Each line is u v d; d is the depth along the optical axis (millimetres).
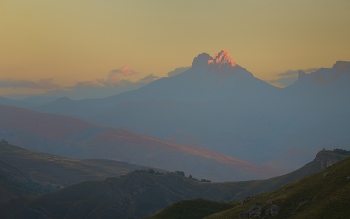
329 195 175500
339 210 163125
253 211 187500
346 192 171125
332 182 183500
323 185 185250
